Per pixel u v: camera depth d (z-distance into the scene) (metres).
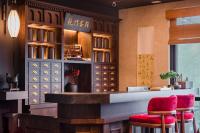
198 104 6.72
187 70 7.34
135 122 4.17
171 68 7.48
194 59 7.25
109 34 7.84
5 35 5.89
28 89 5.94
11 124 5.56
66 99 3.94
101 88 7.56
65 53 7.13
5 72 5.89
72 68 7.39
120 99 4.11
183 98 4.69
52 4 6.36
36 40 6.23
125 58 8.16
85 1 7.38
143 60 7.86
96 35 7.62
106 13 7.98
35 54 6.23
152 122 4.02
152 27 7.72
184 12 7.14
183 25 7.18
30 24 6.11
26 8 5.94
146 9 7.84
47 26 6.40
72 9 6.77
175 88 6.05
